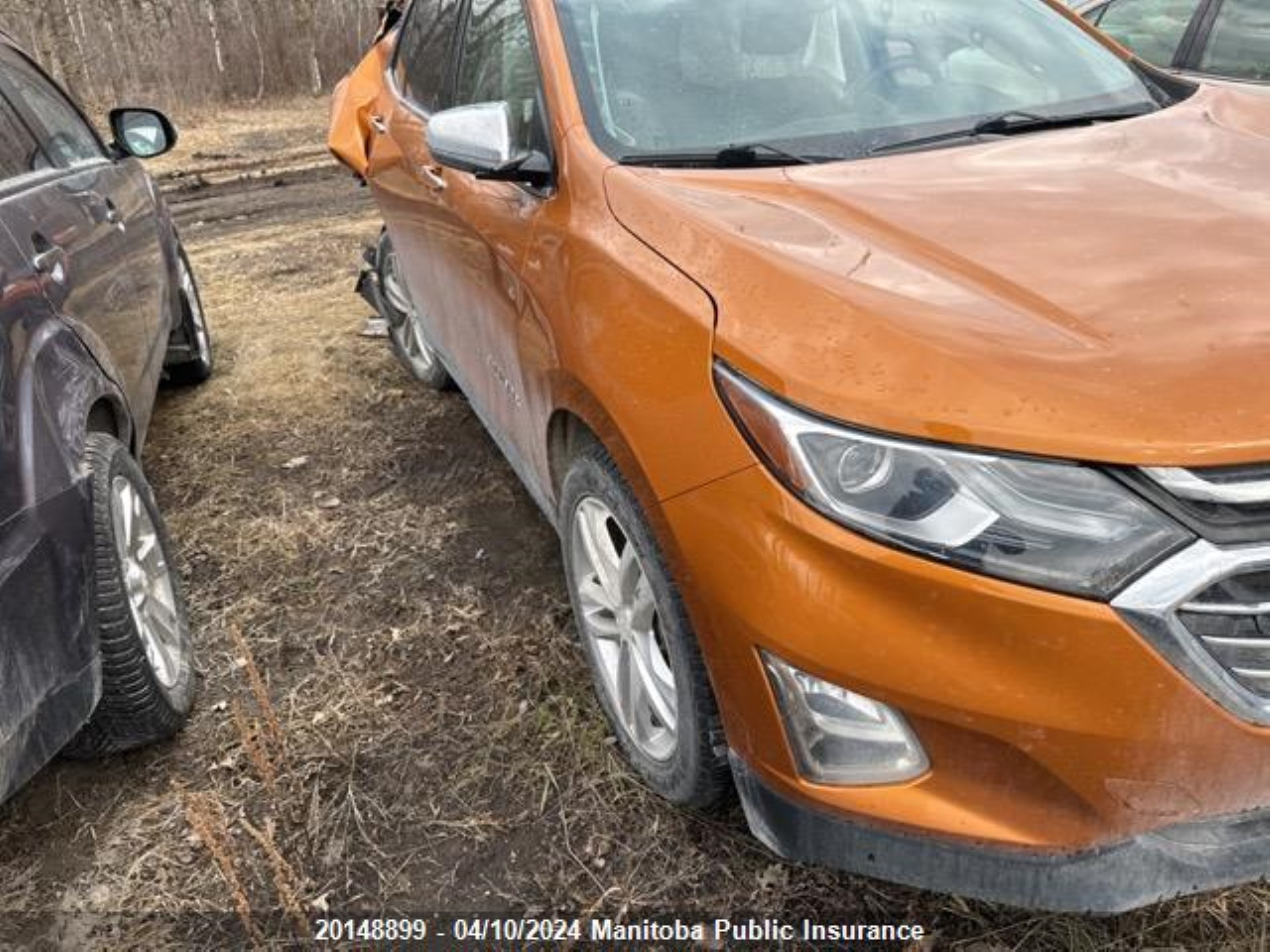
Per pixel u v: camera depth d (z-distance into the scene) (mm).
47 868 2363
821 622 1639
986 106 2752
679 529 1839
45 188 3068
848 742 1716
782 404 1696
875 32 2881
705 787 2131
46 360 2484
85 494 2383
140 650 2486
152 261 4172
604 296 2162
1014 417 1540
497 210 2793
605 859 2277
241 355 5488
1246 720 1510
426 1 4211
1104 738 1525
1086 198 2152
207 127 11516
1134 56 3133
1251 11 5156
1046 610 1503
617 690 2420
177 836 2416
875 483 1598
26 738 2061
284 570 3479
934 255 1938
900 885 2049
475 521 3693
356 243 7422
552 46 2703
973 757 1620
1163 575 1466
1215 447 1463
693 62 2715
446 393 4832
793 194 2268
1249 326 1642
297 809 2461
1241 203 2086
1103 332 1661
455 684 2854
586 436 2336
